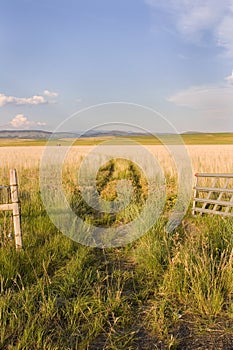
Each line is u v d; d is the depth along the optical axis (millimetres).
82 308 3705
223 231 6016
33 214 7477
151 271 4711
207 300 3795
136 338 3289
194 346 3184
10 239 5344
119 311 3697
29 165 16016
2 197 8156
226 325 3480
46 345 3121
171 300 3963
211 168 12164
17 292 4117
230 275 4156
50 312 3553
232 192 7738
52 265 4957
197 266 4312
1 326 3322
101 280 4387
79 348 3133
